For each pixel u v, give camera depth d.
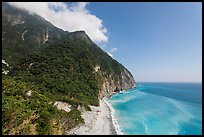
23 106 32.84
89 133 37.25
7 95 35.78
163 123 50.94
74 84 68.75
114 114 58.41
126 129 43.78
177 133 42.91
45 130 30.50
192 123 51.59
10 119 28.06
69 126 37.16
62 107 47.75
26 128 28.53
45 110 35.09
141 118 55.38
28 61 88.94
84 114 50.03
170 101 95.50
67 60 89.44
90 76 87.31
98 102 69.25
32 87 52.34
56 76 69.69
